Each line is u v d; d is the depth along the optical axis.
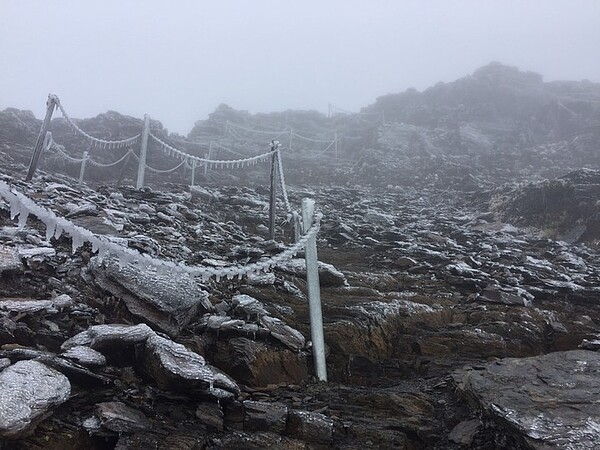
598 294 9.38
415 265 10.66
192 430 4.27
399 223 16.62
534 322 7.96
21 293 5.67
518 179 25.16
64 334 5.08
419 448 4.85
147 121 14.73
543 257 12.94
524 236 15.30
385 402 5.43
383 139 31.22
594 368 5.23
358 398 5.53
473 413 5.11
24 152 18.30
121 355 4.94
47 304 5.30
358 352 6.63
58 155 18.84
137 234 8.72
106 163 20.84
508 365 5.49
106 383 4.48
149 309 5.69
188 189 16.27
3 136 19.62
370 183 26.77
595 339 7.57
